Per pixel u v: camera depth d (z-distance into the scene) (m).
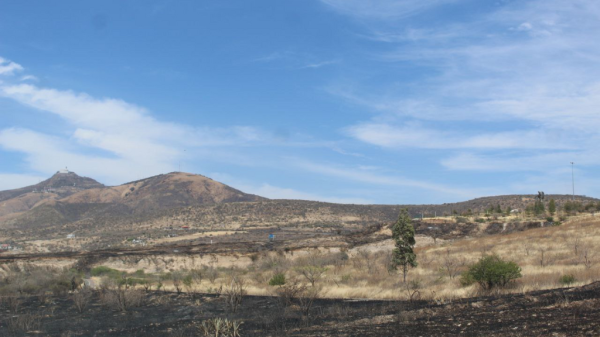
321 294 37.09
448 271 43.50
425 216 142.88
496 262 32.03
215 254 86.69
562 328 14.62
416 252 68.81
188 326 26.09
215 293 42.97
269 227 186.25
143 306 36.66
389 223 109.19
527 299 21.94
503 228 88.56
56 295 46.84
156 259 84.25
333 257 70.88
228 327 22.47
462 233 90.75
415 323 19.56
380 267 53.59
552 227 75.25
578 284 27.45
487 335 15.31
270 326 23.94
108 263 83.69
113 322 29.22
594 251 48.41
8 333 26.14
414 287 34.78
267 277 54.19
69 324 28.80
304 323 24.08
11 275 58.97
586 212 96.69
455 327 17.48
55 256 89.25
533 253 52.12
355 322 22.23
